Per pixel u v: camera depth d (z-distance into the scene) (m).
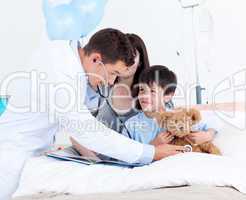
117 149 1.13
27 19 1.65
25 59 1.65
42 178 1.04
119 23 1.67
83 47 1.27
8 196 1.15
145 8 1.66
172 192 0.89
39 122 1.18
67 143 1.59
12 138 1.17
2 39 1.66
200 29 1.64
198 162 1.03
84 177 1.04
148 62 1.53
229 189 0.93
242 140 1.31
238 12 1.62
